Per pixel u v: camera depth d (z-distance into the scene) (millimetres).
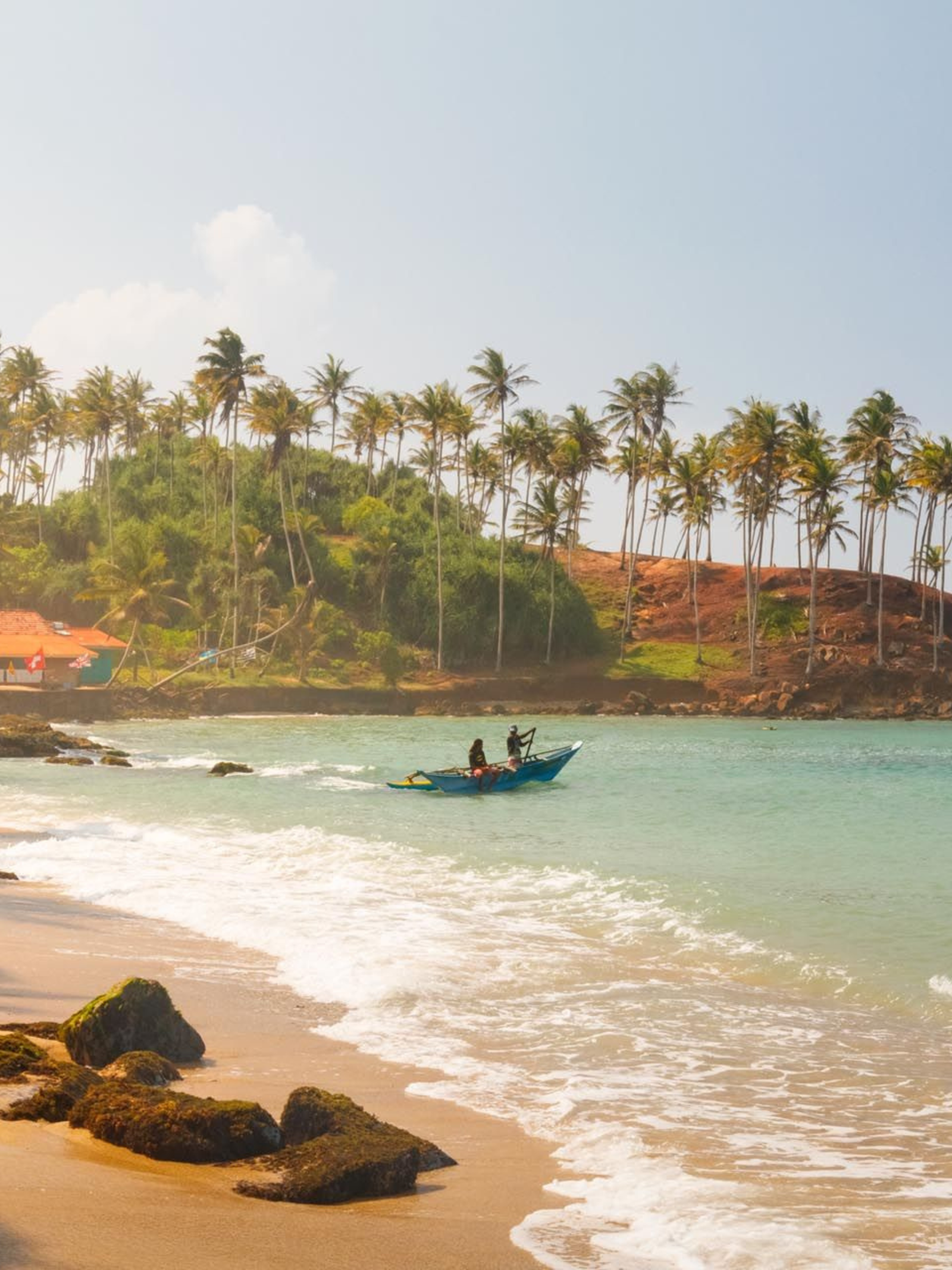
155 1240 5184
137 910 15992
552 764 39562
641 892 17875
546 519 112125
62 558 116812
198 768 44719
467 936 14242
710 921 15602
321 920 15070
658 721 90062
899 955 13609
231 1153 6582
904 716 99188
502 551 108000
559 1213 6059
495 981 12023
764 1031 10305
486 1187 6484
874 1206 6285
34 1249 4922
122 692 82875
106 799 32812
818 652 110250
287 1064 9078
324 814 29578
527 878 19234
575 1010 10922
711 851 23562
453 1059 9273
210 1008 10805
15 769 43562
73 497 124000
